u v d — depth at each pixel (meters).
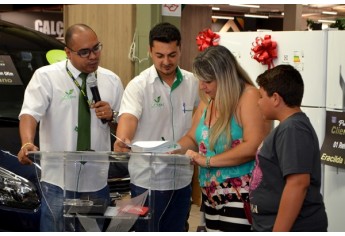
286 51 4.49
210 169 2.76
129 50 6.46
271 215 2.49
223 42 4.90
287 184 2.38
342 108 4.21
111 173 2.76
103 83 3.18
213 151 2.76
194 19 9.84
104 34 6.90
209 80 2.66
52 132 3.10
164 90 3.12
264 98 2.50
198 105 3.11
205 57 2.67
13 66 4.87
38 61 5.00
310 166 2.38
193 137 2.95
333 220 4.28
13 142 4.09
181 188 2.90
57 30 11.35
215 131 2.72
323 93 4.31
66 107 3.08
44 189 2.66
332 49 4.23
